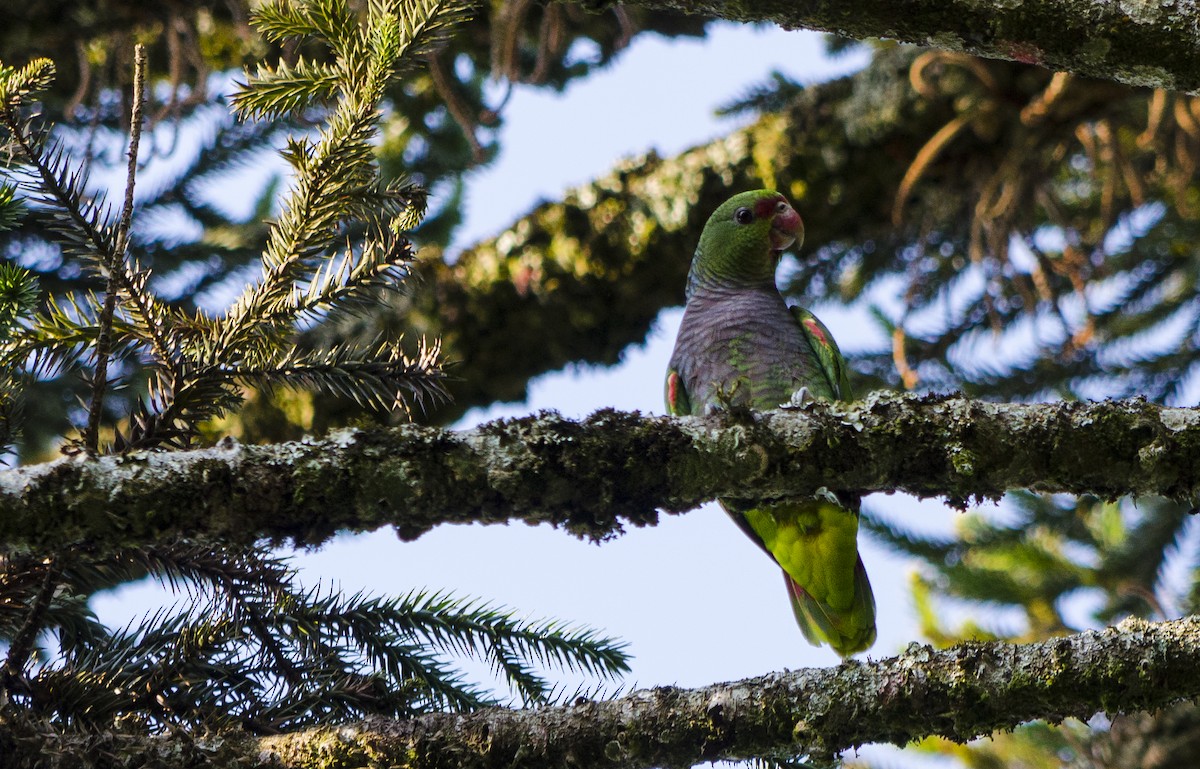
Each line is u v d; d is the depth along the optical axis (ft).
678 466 21.43
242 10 47.03
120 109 47.44
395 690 23.04
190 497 19.35
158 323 21.65
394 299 58.75
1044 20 22.98
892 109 54.19
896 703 20.24
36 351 21.70
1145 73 23.20
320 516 19.93
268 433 57.52
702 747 20.20
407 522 20.38
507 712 20.57
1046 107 48.19
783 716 20.27
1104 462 22.38
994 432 22.35
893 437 22.29
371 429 20.45
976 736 20.44
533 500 20.59
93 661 22.63
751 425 21.97
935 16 23.03
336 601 24.00
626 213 59.41
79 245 21.83
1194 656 20.07
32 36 47.88
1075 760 40.52
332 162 21.94
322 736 20.26
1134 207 52.90
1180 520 45.62
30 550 19.16
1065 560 46.06
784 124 57.77
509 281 59.41
